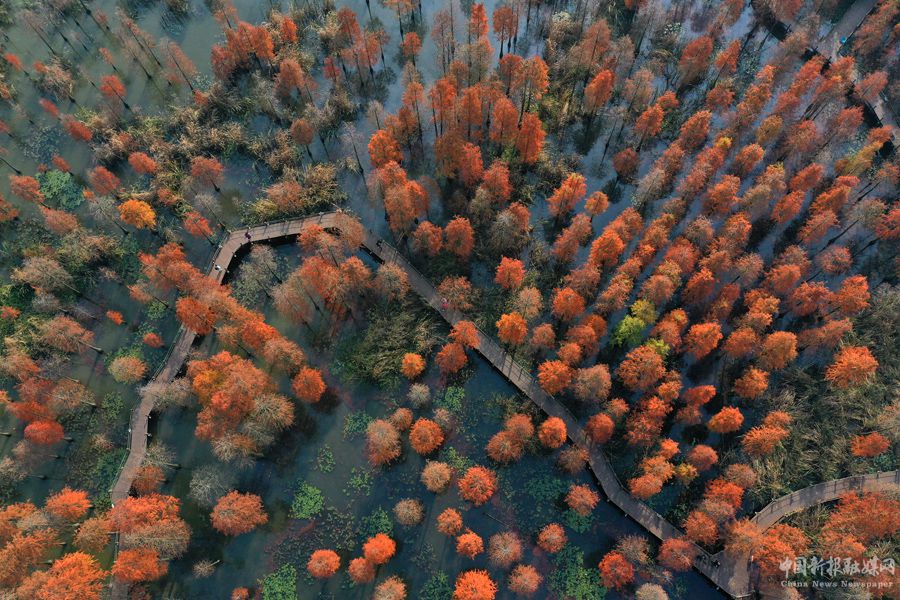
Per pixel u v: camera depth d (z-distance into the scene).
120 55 125.94
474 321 98.00
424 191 101.81
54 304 97.06
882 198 107.56
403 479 88.69
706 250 98.81
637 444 88.50
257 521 82.56
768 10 127.12
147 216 101.00
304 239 98.94
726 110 117.88
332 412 92.81
